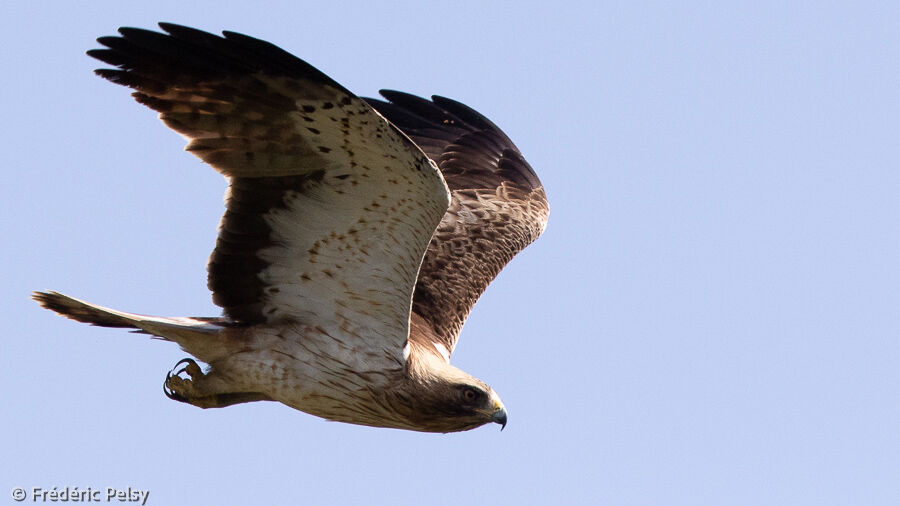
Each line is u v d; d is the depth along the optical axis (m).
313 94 10.62
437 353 13.49
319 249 11.85
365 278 11.95
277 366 12.42
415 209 11.24
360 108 10.55
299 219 11.65
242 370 12.48
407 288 11.92
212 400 12.79
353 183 11.22
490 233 15.92
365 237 11.65
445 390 12.71
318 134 10.90
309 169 11.23
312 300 12.25
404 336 12.31
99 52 10.68
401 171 10.91
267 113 10.88
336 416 12.67
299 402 12.53
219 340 12.43
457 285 14.88
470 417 12.82
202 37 10.55
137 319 12.00
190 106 10.94
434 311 14.40
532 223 16.44
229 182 11.47
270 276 12.13
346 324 12.32
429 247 15.30
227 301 12.31
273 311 12.38
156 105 10.91
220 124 11.02
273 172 11.34
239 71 10.67
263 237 11.85
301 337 12.41
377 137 10.70
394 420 12.69
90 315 12.50
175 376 12.77
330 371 12.41
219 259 12.05
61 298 12.16
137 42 10.63
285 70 10.56
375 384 12.45
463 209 16.27
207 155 11.18
